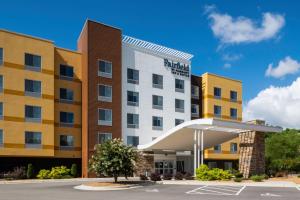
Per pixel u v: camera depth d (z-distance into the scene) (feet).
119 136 162.91
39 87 144.87
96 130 156.15
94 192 84.89
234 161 217.56
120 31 169.48
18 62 140.46
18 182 119.34
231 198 72.23
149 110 177.78
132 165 106.93
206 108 203.62
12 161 144.05
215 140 147.84
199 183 109.91
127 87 171.01
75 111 158.30
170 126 185.26
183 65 195.83
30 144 140.46
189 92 196.65
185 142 142.82
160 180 119.65
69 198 71.61
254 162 128.77
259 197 74.18
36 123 142.72
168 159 170.81
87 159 151.43
